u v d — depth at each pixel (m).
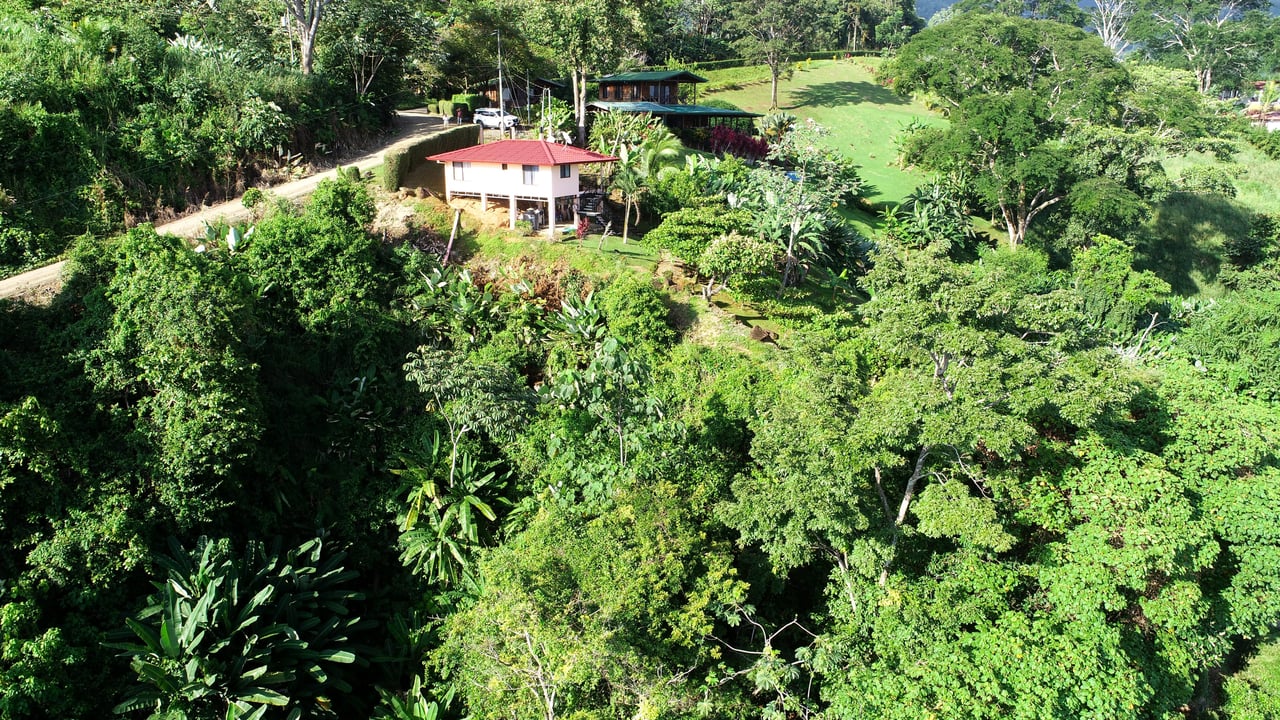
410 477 23.05
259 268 27.08
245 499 21.98
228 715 16.86
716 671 18.20
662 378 26.14
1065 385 19.45
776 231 32.91
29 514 18.31
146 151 32.84
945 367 21.56
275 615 18.98
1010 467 20.30
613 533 18.27
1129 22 96.12
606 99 61.75
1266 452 21.30
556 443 22.38
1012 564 19.22
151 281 21.14
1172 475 19.27
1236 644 25.84
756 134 60.69
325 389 26.06
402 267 30.00
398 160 34.84
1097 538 18.23
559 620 16.59
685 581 18.75
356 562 22.97
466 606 20.80
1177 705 19.62
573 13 46.00
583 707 17.25
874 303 24.77
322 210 28.91
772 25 76.75
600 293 29.56
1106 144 50.53
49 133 30.50
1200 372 28.58
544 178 32.66
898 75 66.06
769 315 30.45
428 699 19.86
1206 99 66.56
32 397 18.59
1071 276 45.28
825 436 18.61
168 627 17.22
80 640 17.52
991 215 56.91
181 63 37.66
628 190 33.47
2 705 15.23
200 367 20.19
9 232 27.94
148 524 19.38
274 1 48.09
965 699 16.84
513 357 27.20
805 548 19.47
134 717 17.45
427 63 54.72
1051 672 17.25
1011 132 48.56
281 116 37.19
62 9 41.28
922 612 18.50
